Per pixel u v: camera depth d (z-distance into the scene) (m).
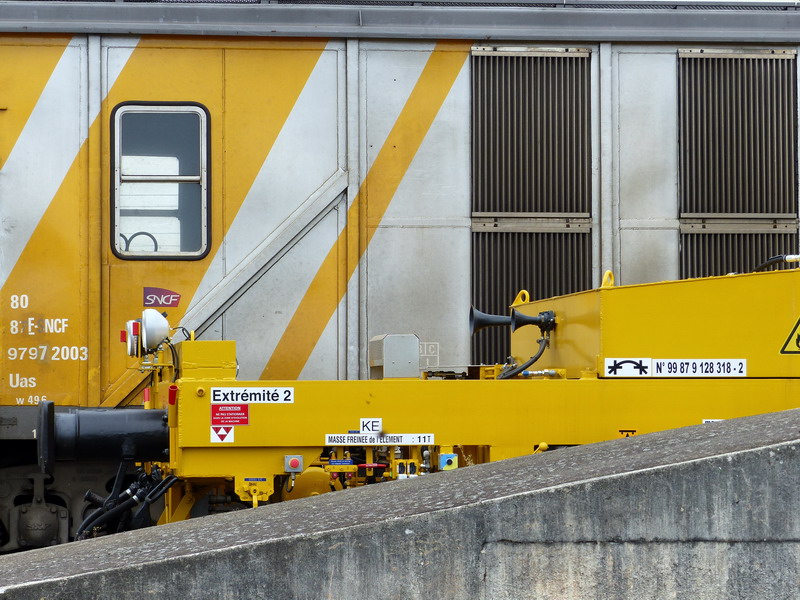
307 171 9.65
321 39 9.68
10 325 9.25
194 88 9.52
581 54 9.94
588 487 3.94
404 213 9.73
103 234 9.39
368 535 3.88
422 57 9.79
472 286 9.79
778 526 3.94
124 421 6.75
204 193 9.50
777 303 6.53
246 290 9.55
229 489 7.05
